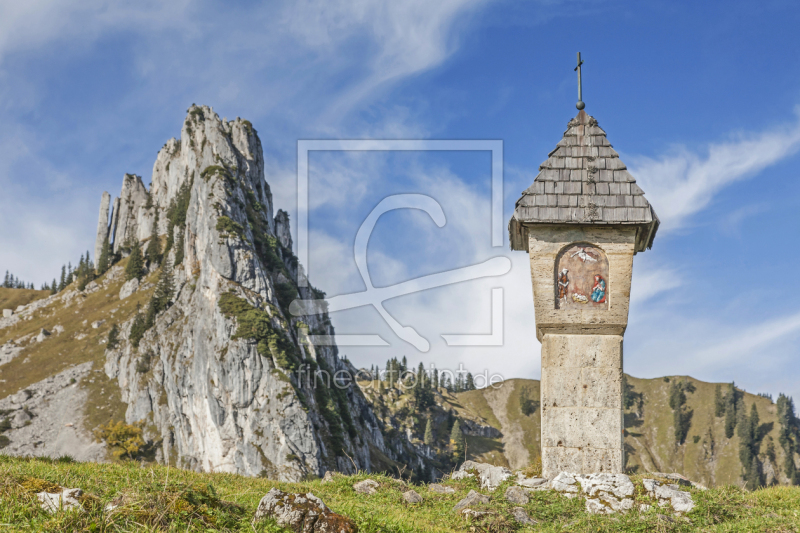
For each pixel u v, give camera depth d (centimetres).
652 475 1695
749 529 1284
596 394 1667
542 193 1712
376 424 16725
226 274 15025
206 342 13975
